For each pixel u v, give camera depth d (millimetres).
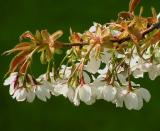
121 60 949
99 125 2180
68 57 931
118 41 905
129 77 956
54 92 958
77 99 931
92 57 904
